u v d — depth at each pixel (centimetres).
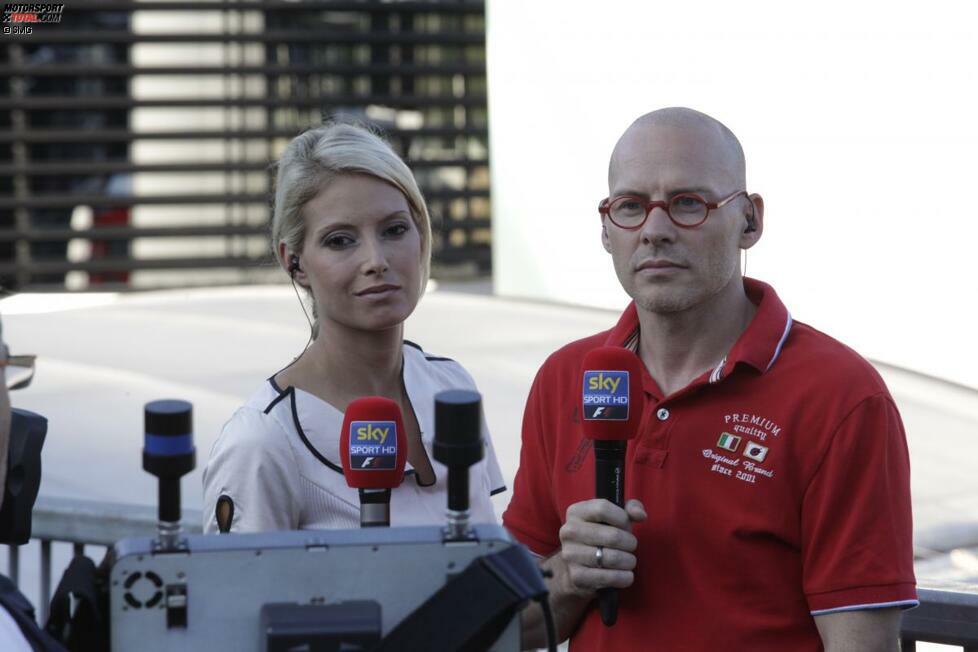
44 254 1434
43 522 421
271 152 1432
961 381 837
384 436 247
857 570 254
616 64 1084
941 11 838
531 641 281
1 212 1423
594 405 260
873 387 261
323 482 277
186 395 832
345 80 1449
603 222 286
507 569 202
